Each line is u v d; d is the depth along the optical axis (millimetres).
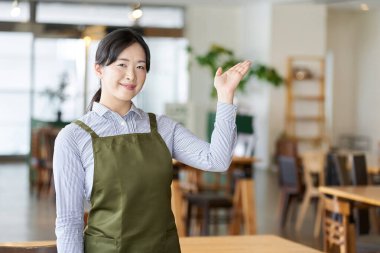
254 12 16219
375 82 16750
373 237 5414
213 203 6996
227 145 2459
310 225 8680
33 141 12070
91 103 2611
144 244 2432
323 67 15742
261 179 13477
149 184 2434
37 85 16406
